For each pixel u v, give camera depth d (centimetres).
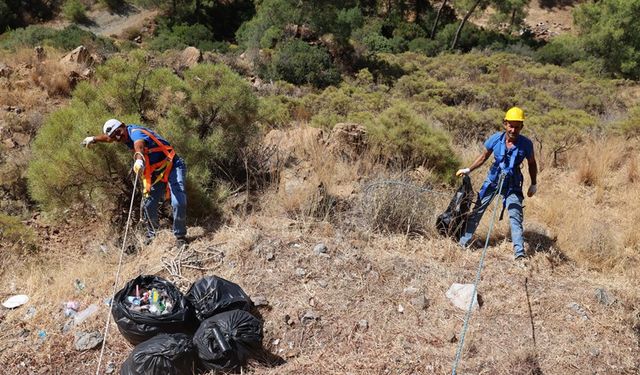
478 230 589
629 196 723
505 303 464
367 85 2111
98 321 432
